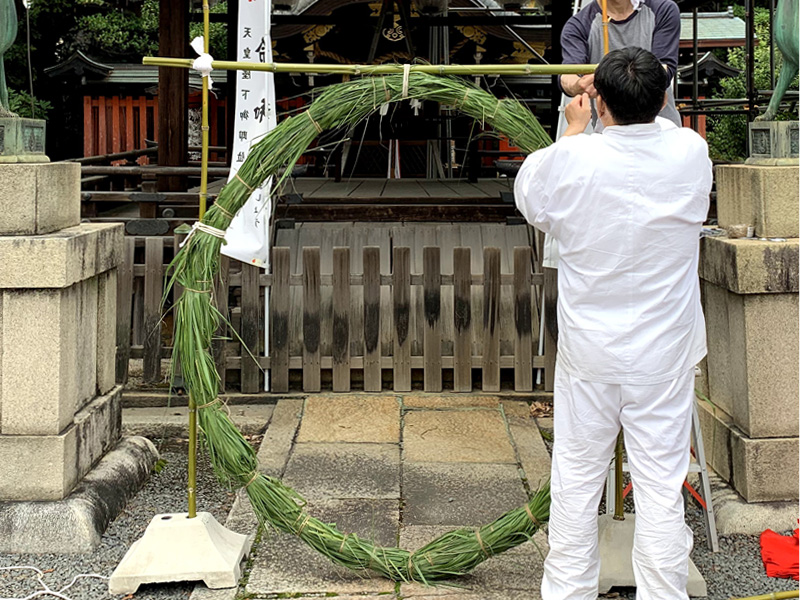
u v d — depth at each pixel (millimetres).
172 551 2992
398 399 5219
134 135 14984
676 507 2467
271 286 5270
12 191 3367
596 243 2373
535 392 5328
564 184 2373
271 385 5324
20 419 3357
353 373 5512
